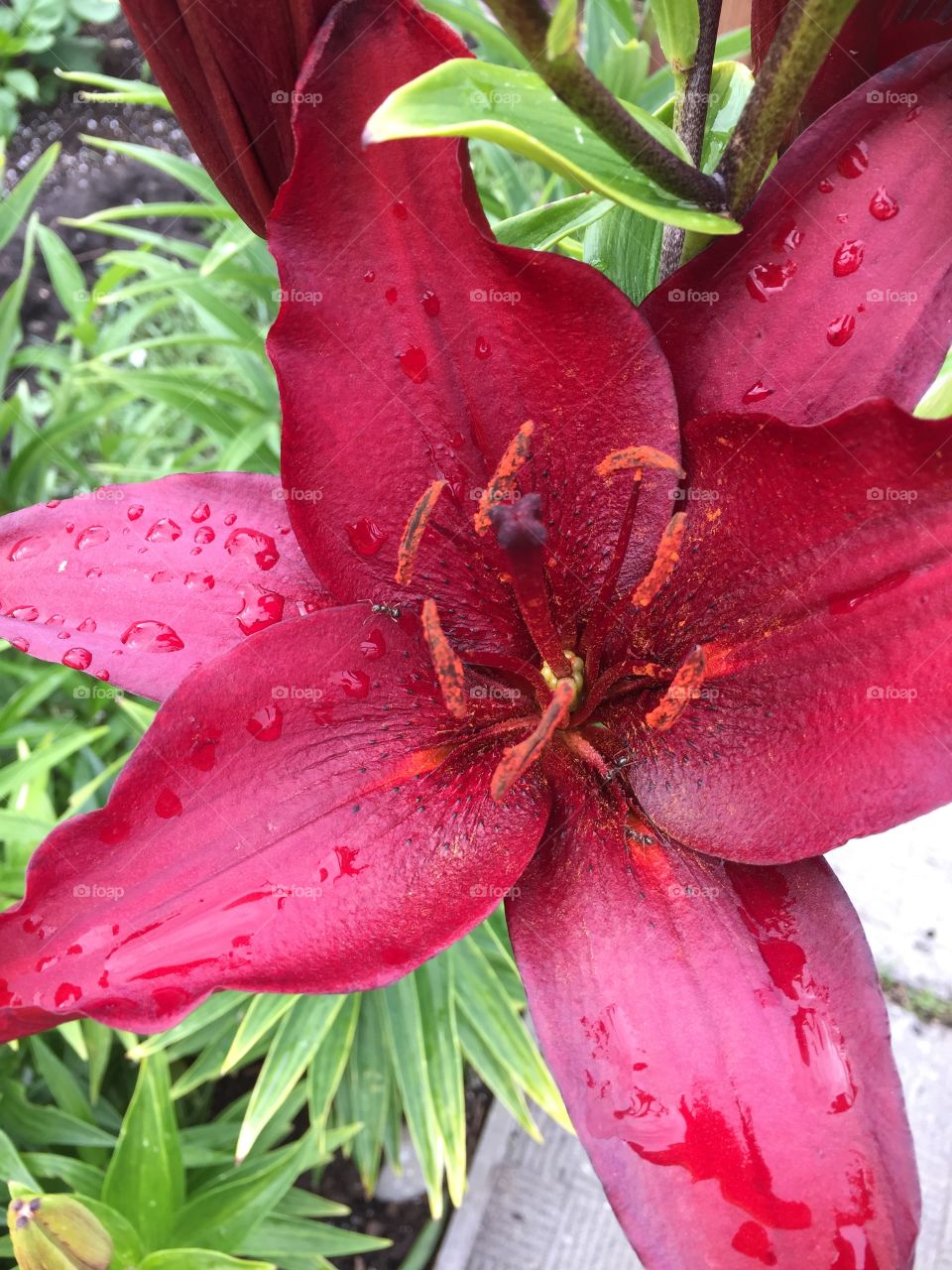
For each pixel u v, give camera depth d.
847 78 0.14
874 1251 0.12
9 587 0.16
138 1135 0.25
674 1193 0.12
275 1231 0.29
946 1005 0.37
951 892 0.39
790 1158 0.12
